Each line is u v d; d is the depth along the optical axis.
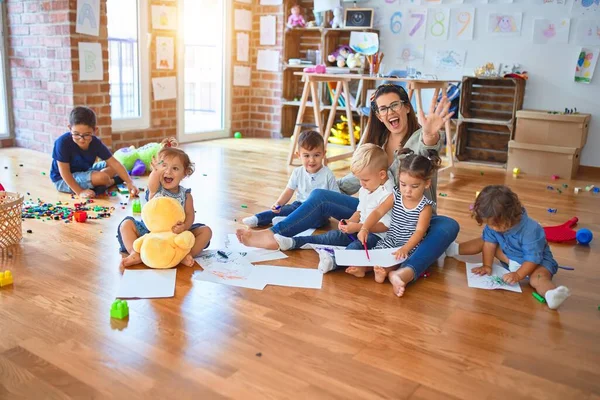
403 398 1.46
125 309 1.85
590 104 4.86
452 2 5.29
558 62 4.93
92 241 2.60
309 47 6.29
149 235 2.26
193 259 2.38
